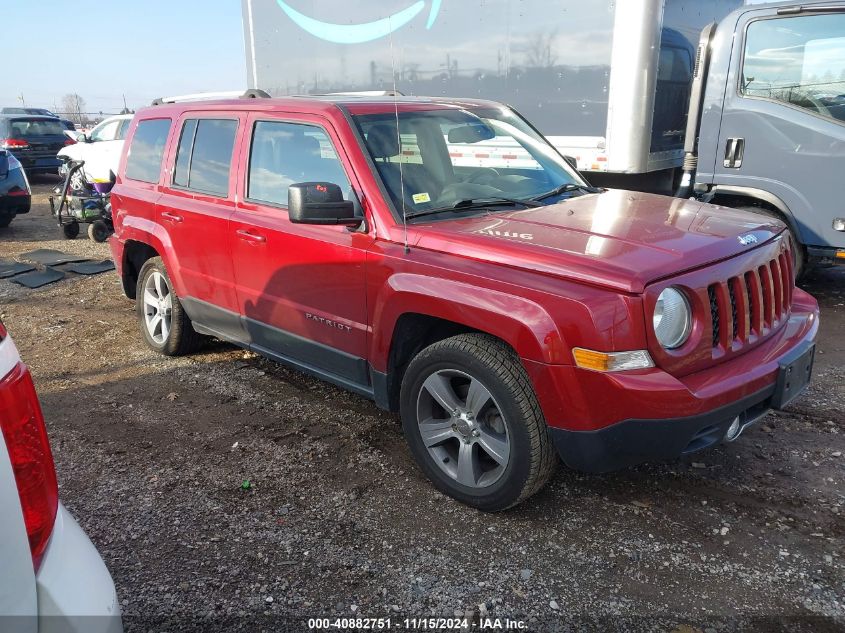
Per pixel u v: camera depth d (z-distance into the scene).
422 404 3.28
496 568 2.77
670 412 2.57
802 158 5.84
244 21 9.66
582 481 3.38
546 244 2.92
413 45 7.82
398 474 3.50
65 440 3.97
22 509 1.48
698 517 3.07
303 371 4.10
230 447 3.84
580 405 2.66
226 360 5.22
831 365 4.73
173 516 3.19
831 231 5.84
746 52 5.96
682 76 7.10
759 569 2.71
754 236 3.13
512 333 2.76
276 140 4.02
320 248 3.61
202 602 2.62
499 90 7.24
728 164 6.23
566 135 6.84
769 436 3.77
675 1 6.62
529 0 6.79
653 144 6.76
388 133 3.70
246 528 3.08
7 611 1.39
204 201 4.48
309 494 3.34
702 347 2.74
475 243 3.01
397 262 3.22
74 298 7.15
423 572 2.76
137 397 4.57
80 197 10.20
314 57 8.85
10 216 11.22
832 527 2.96
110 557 2.90
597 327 2.57
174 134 4.86
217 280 4.45
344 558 2.86
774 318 3.18
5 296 7.27
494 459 3.02
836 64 5.58
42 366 5.20
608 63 6.39
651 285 2.60
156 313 5.37
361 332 3.52
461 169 3.93
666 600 2.56
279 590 2.68
